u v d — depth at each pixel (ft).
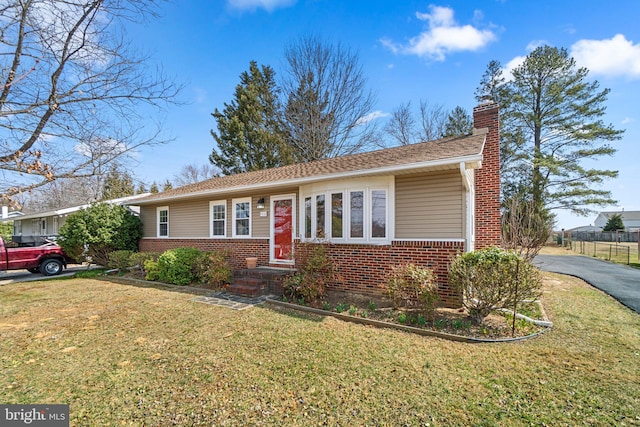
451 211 22.26
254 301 24.36
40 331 17.78
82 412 9.96
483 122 30.86
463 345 15.10
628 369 12.40
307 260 25.03
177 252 33.40
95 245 42.68
